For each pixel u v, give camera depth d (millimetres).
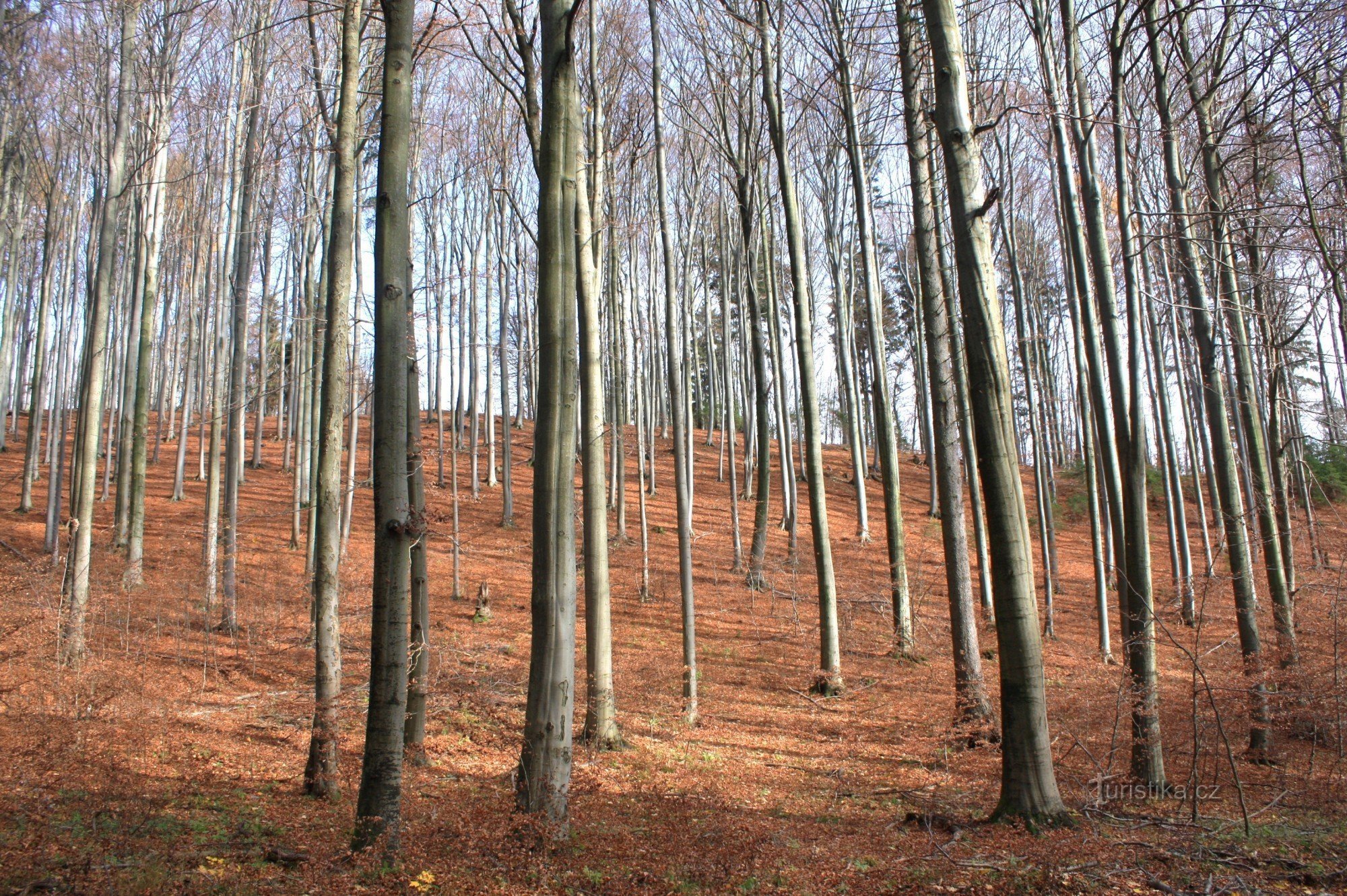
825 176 24859
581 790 8242
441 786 8445
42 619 10758
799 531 25734
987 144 18141
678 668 14773
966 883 5578
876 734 11750
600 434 10805
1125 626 8516
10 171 18812
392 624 5699
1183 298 12789
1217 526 24516
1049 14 10078
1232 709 8805
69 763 7449
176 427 36688
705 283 34125
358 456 30094
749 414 30484
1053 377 29797
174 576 17141
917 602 18391
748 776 9523
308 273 18312
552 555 6391
